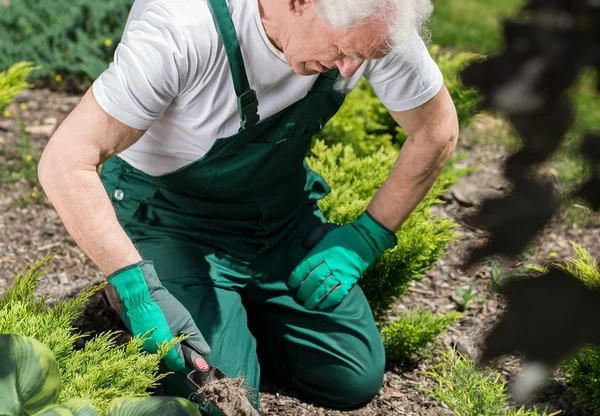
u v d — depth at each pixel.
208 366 2.11
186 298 2.33
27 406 1.66
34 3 4.88
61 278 3.06
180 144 2.19
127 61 1.93
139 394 1.87
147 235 2.43
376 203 2.48
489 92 0.87
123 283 2.03
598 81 0.87
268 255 2.50
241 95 2.03
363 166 3.19
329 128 3.66
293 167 2.38
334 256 2.48
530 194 0.92
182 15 1.93
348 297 2.52
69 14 4.82
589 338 0.94
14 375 1.66
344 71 1.92
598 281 1.89
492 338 0.98
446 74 3.91
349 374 2.47
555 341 0.95
